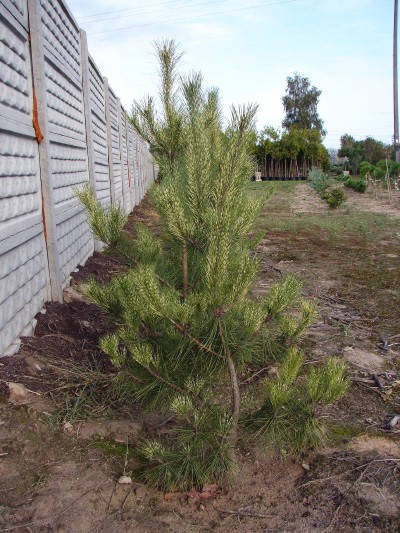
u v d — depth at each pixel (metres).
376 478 2.76
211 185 2.69
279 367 2.71
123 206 12.05
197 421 2.46
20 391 3.02
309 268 8.21
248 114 2.29
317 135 38.41
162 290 2.74
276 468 2.86
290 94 56.97
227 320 2.47
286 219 14.72
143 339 2.64
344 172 37.94
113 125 10.62
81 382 3.38
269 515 2.47
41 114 4.42
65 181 5.59
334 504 2.55
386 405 3.67
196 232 2.66
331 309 5.90
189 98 2.79
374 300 6.28
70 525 2.24
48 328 4.18
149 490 2.56
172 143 3.20
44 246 4.60
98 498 2.43
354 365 4.33
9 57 3.68
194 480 2.61
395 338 4.98
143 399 2.81
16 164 3.79
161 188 2.81
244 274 2.30
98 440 2.88
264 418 2.51
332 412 3.53
